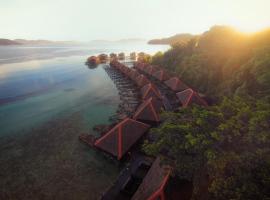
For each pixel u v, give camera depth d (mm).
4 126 31391
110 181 19141
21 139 27375
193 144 10805
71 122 32531
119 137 21531
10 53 170250
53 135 28250
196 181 10883
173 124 14062
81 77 67688
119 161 21094
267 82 19438
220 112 14359
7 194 17984
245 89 22406
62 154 23656
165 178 13039
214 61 39938
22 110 38000
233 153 9391
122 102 41094
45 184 19000
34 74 73500
